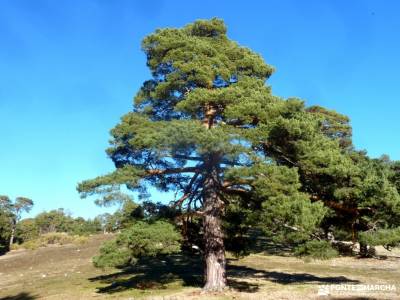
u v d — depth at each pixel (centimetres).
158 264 3619
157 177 2212
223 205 2100
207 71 2022
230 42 2323
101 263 1777
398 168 2006
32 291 2703
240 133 1855
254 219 1831
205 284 2047
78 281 2994
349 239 2078
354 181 1875
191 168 2111
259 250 4366
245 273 2875
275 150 1970
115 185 1908
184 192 2236
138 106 2309
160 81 2273
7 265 5094
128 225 1998
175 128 1691
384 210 1805
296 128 1794
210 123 2052
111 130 2178
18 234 9850
